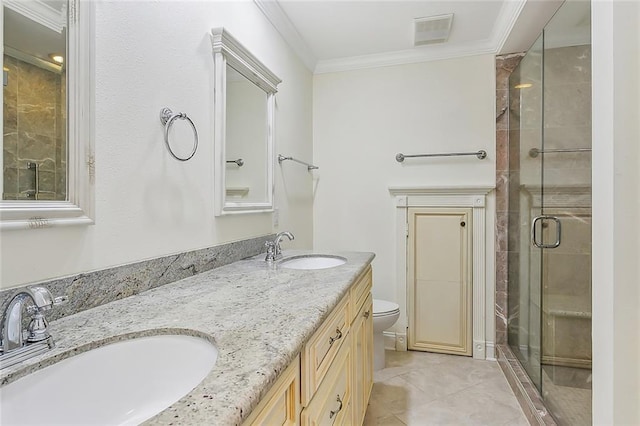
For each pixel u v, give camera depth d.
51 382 0.65
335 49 2.76
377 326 2.37
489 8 2.19
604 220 1.08
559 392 1.76
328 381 1.06
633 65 1.02
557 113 1.89
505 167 2.63
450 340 2.73
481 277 2.66
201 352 0.76
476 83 2.70
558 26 1.84
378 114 2.92
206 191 1.50
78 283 0.91
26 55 0.81
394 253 2.88
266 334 0.76
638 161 1.02
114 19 1.05
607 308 1.06
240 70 1.76
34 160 0.82
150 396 0.76
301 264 2.00
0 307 0.73
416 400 2.06
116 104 1.05
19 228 0.77
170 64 1.29
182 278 1.32
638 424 1.02
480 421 1.85
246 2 1.86
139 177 1.14
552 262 1.91
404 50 2.78
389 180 2.89
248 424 0.58
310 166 2.87
